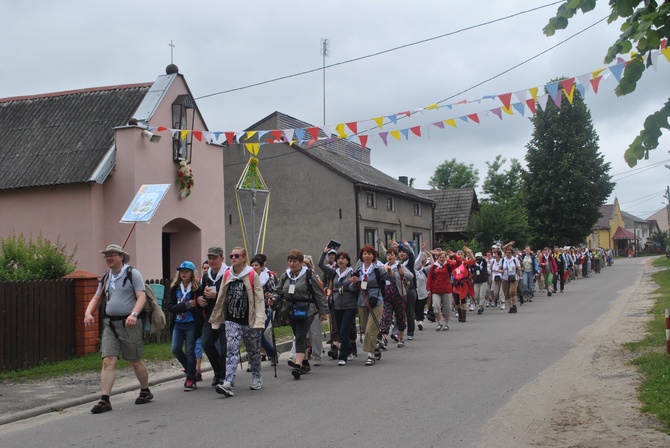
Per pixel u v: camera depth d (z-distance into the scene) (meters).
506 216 42.97
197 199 20.94
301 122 35.34
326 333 17.00
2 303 11.64
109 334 8.81
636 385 8.93
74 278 13.16
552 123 56.09
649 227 143.38
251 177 22.53
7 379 11.07
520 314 19.97
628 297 24.05
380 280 12.01
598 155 55.84
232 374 9.37
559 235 55.59
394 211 36.25
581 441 6.58
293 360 11.18
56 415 8.73
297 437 6.98
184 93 20.70
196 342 10.30
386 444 6.62
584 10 5.33
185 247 21.05
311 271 10.79
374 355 11.88
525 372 10.27
